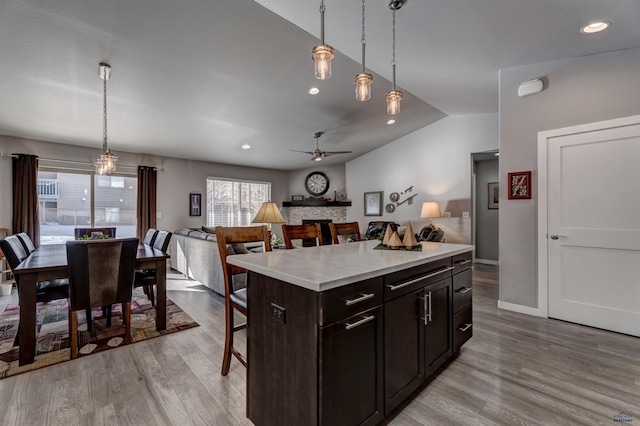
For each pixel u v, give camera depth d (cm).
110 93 351
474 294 402
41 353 237
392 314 156
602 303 278
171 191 618
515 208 328
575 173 291
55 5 222
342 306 128
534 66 314
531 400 176
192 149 580
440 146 602
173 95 371
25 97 344
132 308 350
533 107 315
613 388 187
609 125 272
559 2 204
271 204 325
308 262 164
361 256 187
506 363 218
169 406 172
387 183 688
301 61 322
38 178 479
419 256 186
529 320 303
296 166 798
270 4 226
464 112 539
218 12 242
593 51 274
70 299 230
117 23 245
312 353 122
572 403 173
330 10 225
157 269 282
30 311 223
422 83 382
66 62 289
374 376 145
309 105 444
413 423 158
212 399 179
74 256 228
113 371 210
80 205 517
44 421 160
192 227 648
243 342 256
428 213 564
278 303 141
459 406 171
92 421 160
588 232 284
